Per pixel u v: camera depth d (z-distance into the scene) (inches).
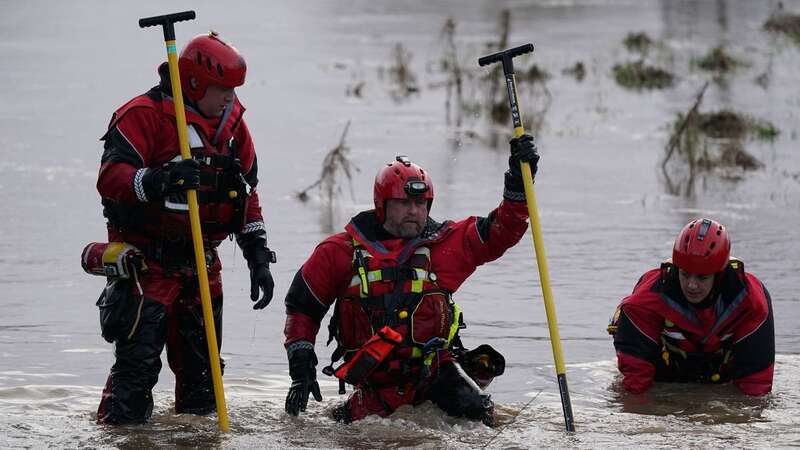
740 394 1127.0
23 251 1681.8
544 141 2738.7
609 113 3132.4
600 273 1596.9
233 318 1396.4
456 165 2396.7
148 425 1008.9
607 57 4308.6
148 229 1003.9
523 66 3973.9
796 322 1371.8
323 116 3043.8
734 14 5851.4
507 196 1018.1
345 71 3934.5
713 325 1123.3
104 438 970.1
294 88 3543.3
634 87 3646.7
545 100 3366.1
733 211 1998.0
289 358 1024.2
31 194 2057.1
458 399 1006.4
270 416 1043.9
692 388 1149.1
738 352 1128.8
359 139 2709.2
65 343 1284.4
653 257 1680.6
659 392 1136.8
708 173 2342.5
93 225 1845.5
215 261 1043.9
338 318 1022.4
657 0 6919.3
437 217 1878.7
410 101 3376.0
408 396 1020.5
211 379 1058.7
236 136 1037.8
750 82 3740.2
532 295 1497.3
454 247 1022.4
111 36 4864.7
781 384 1155.3
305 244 1718.8
